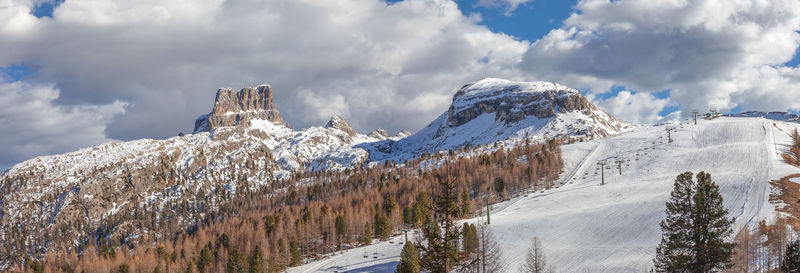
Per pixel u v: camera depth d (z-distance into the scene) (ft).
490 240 314.55
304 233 570.46
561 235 422.82
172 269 571.28
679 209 180.14
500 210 594.65
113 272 642.63
